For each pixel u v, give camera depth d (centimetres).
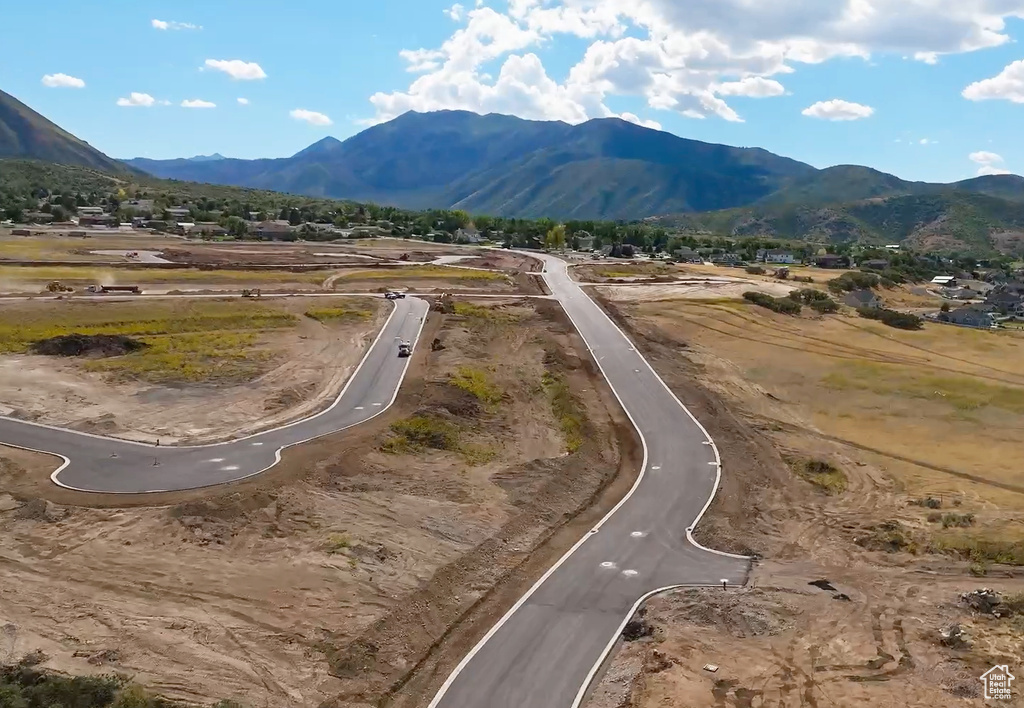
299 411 5959
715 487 4972
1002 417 6919
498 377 7194
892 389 7700
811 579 3778
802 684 2866
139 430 5353
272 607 3256
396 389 6662
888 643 3173
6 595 3234
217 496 4225
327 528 4009
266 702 2650
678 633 3192
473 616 3316
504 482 4850
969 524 4547
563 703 2711
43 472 4534
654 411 6581
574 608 3391
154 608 3200
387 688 2794
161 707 2575
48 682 2627
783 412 6994
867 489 5184
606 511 4562
